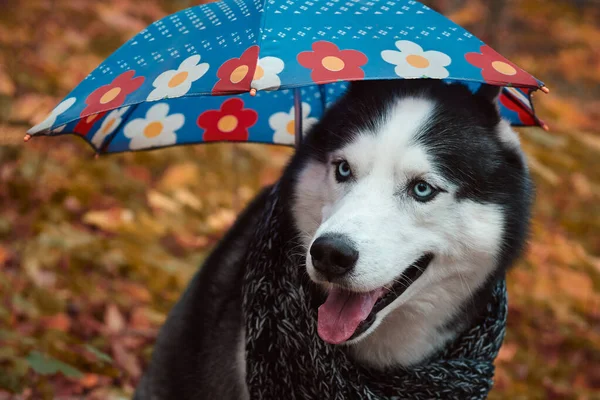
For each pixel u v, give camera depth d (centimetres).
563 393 403
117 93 192
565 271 479
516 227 236
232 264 276
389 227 213
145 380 296
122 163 491
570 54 931
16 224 409
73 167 466
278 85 169
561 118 646
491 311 248
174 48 197
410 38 192
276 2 191
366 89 239
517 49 952
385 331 241
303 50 179
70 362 322
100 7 629
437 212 220
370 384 242
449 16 721
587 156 641
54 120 195
